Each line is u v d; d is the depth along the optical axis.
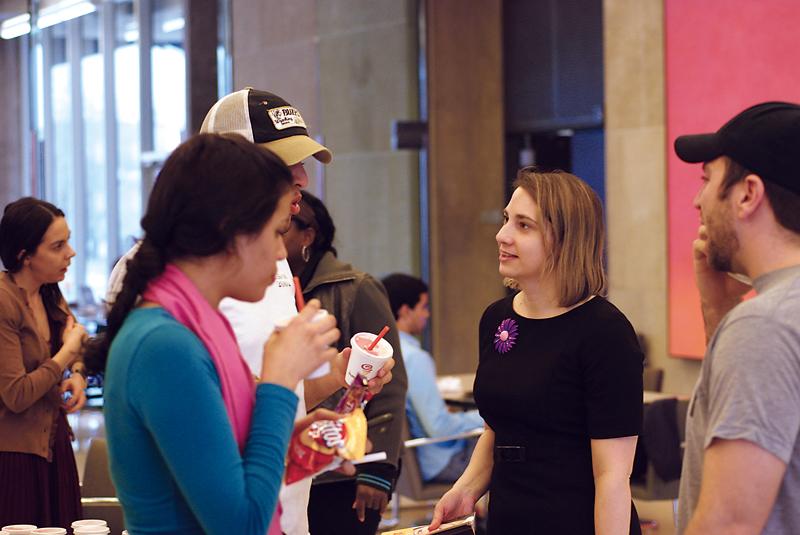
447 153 8.55
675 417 4.91
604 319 2.38
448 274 8.61
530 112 8.59
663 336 7.14
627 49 7.33
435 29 8.47
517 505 2.43
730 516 1.69
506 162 8.84
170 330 1.61
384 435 3.02
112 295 1.76
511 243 2.47
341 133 7.96
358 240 8.20
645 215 7.23
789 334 1.68
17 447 3.53
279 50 7.38
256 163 1.66
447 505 2.58
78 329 3.72
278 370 1.71
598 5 8.07
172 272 1.68
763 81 6.51
